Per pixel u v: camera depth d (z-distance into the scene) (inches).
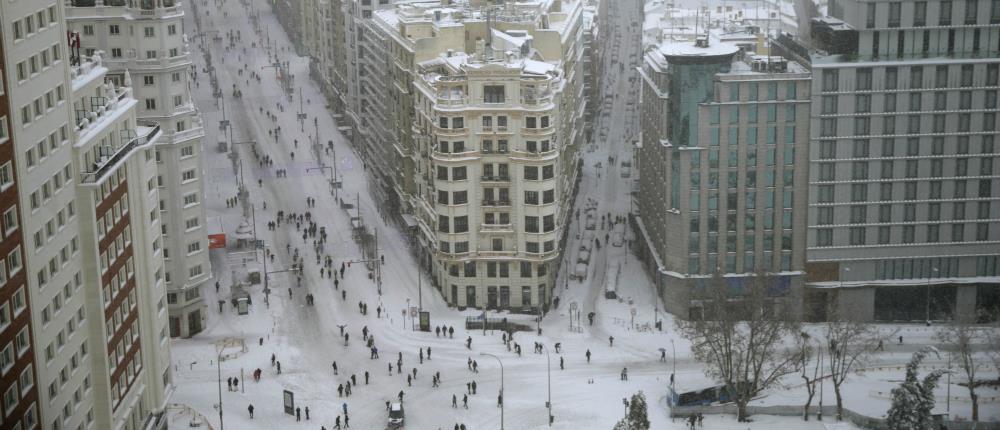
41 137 6028.5
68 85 6328.7
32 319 5925.2
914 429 7859.3
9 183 5693.9
